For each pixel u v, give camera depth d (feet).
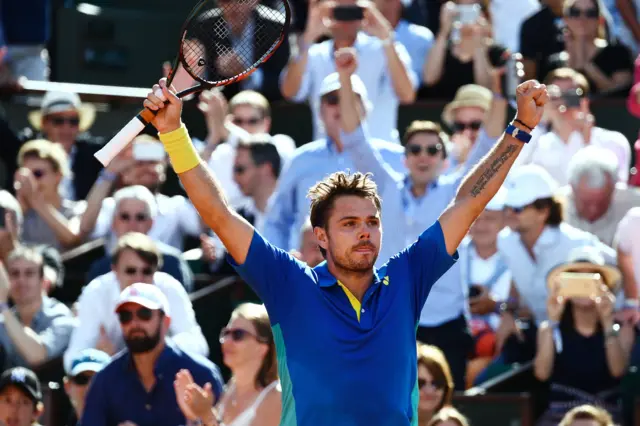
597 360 81.20
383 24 105.19
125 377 72.84
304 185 89.04
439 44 113.80
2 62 119.85
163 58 134.62
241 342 69.05
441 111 112.57
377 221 44.88
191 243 106.32
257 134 100.27
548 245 88.48
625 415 80.33
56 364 88.07
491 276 89.76
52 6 131.54
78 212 106.83
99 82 132.67
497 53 94.68
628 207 94.84
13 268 88.99
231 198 101.45
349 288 45.01
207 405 65.98
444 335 85.61
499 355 87.40
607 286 84.02
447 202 88.38
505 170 46.60
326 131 89.40
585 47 114.52
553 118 102.27
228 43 51.06
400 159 95.04
